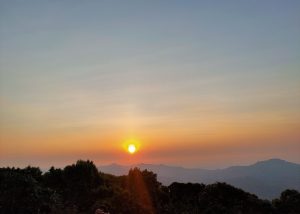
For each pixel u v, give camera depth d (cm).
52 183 2647
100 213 1508
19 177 2242
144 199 2880
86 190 2555
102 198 2456
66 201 2317
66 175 2672
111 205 2303
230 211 3058
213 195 3338
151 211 2589
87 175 2705
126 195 2495
